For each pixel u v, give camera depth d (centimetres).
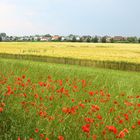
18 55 4519
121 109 698
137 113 668
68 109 556
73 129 538
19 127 538
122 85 1180
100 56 4253
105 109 671
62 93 705
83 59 4044
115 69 3797
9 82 796
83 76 1420
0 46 5866
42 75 1189
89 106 671
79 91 846
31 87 746
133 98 848
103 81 1240
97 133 519
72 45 6625
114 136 504
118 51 5125
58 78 1155
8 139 522
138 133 560
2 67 1299
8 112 573
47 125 519
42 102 635
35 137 511
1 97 628
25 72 1171
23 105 607
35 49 5238
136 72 3416
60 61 4209
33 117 560
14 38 10588
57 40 10712
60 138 446
